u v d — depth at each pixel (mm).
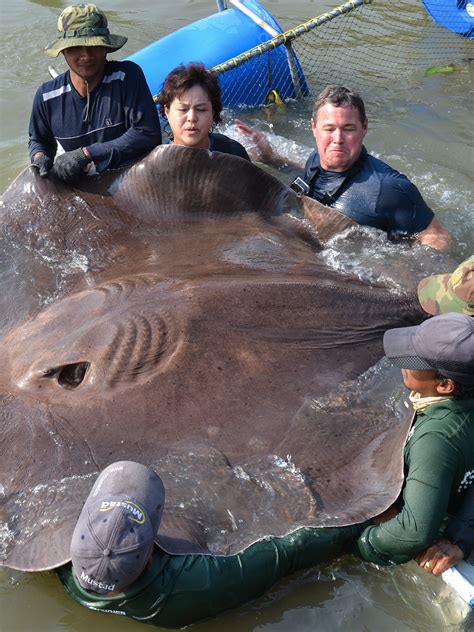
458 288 3467
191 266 3721
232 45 6430
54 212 4066
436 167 5723
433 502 2625
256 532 2672
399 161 5793
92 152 4129
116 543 2311
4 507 2766
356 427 3086
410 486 2684
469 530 2775
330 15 6391
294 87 6648
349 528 2748
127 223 4070
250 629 2658
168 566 2486
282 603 2732
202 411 3029
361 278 3912
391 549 2666
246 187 4156
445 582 2770
